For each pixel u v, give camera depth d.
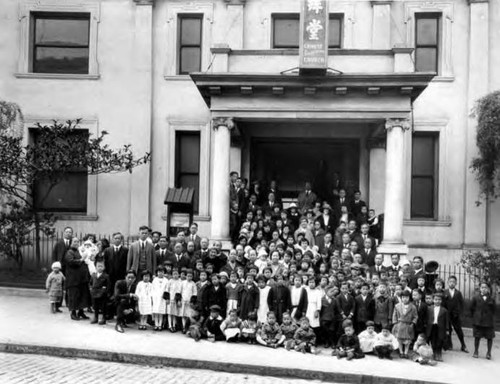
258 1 20.45
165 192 20.52
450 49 19.80
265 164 21.58
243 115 16.91
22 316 14.33
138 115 20.56
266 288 13.98
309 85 16.47
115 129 20.64
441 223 19.61
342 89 16.42
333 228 17.58
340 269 14.30
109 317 14.66
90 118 20.69
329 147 21.38
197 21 20.88
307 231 16.30
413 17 19.98
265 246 15.73
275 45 20.66
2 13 20.94
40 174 19.05
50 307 15.38
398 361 12.74
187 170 20.86
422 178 20.22
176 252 14.92
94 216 20.50
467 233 19.38
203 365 11.52
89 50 20.86
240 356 12.11
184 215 17.12
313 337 13.12
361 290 13.68
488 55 19.56
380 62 16.88
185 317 13.95
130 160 19.41
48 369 10.50
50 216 19.19
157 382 10.12
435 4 19.89
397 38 19.94
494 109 17.91
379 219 17.81
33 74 20.73
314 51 16.00
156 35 20.77
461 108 19.73
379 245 16.67
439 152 19.83
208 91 17.02
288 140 20.61
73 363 11.16
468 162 19.48
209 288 13.91
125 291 13.79
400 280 14.05
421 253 19.55
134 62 20.64
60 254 15.46
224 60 17.11
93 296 13.91
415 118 19.81
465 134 19.66
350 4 20.12
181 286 13.85
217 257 14.95
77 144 18.81
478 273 17.92
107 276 14.09
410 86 16.20
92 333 13.12
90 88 20.78
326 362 12.15
